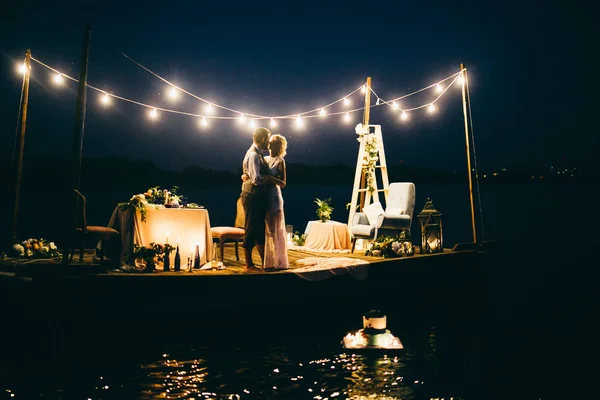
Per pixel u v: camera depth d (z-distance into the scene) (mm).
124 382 5141
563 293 9781
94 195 29344
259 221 7117
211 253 7555
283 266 7309
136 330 6492
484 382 5309
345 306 7594
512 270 12172
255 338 6648
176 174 31188
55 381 5148
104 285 6395
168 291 6543
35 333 6320
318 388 5055
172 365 5637
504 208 28062
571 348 6488
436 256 8859
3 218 18516
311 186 46250
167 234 7230
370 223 9656
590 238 17391
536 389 5105
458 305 8891
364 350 6168
